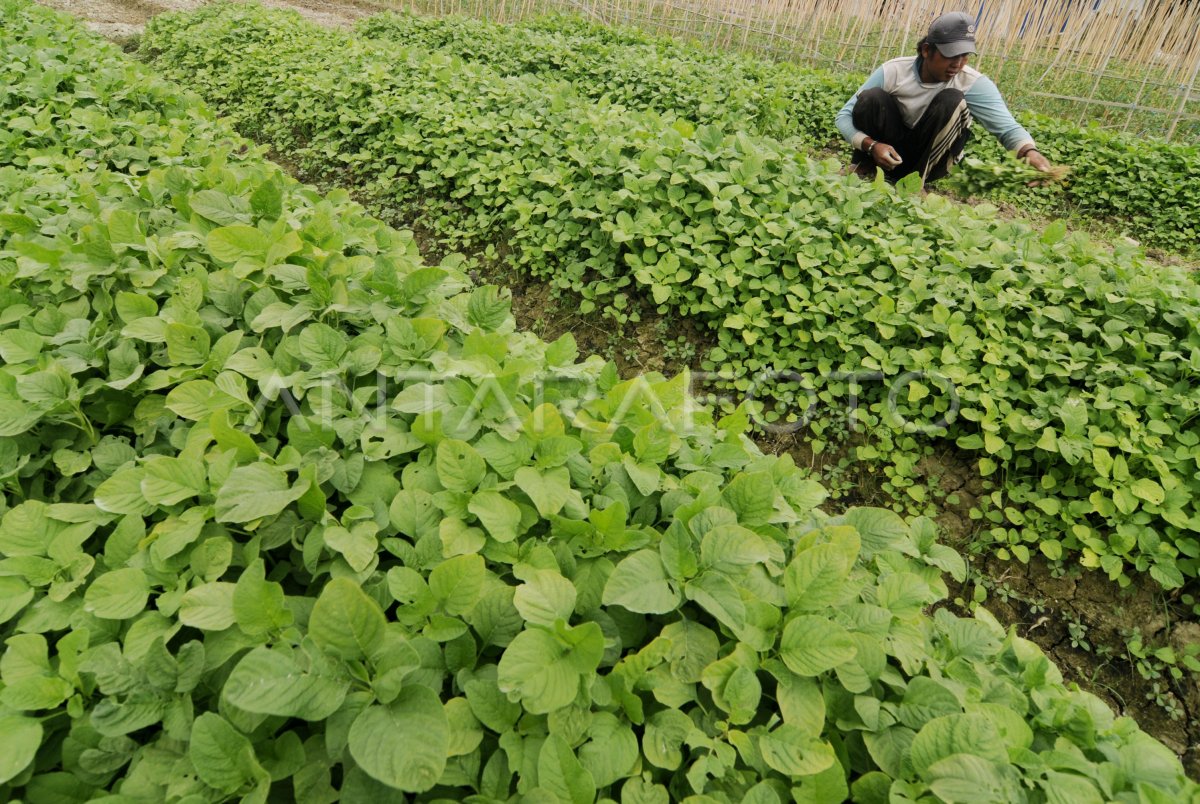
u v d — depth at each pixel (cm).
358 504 174
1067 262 345
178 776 121
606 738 133
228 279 234
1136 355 306
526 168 468
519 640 132
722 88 726
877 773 132
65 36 643
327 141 590
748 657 144
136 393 210
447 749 119
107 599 146
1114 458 287
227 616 141
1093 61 843
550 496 166
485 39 884
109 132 421
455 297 269
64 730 136
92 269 236
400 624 147
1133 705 256
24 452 195
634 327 391
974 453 317
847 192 393
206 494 169
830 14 970
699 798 125
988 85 509
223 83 751
